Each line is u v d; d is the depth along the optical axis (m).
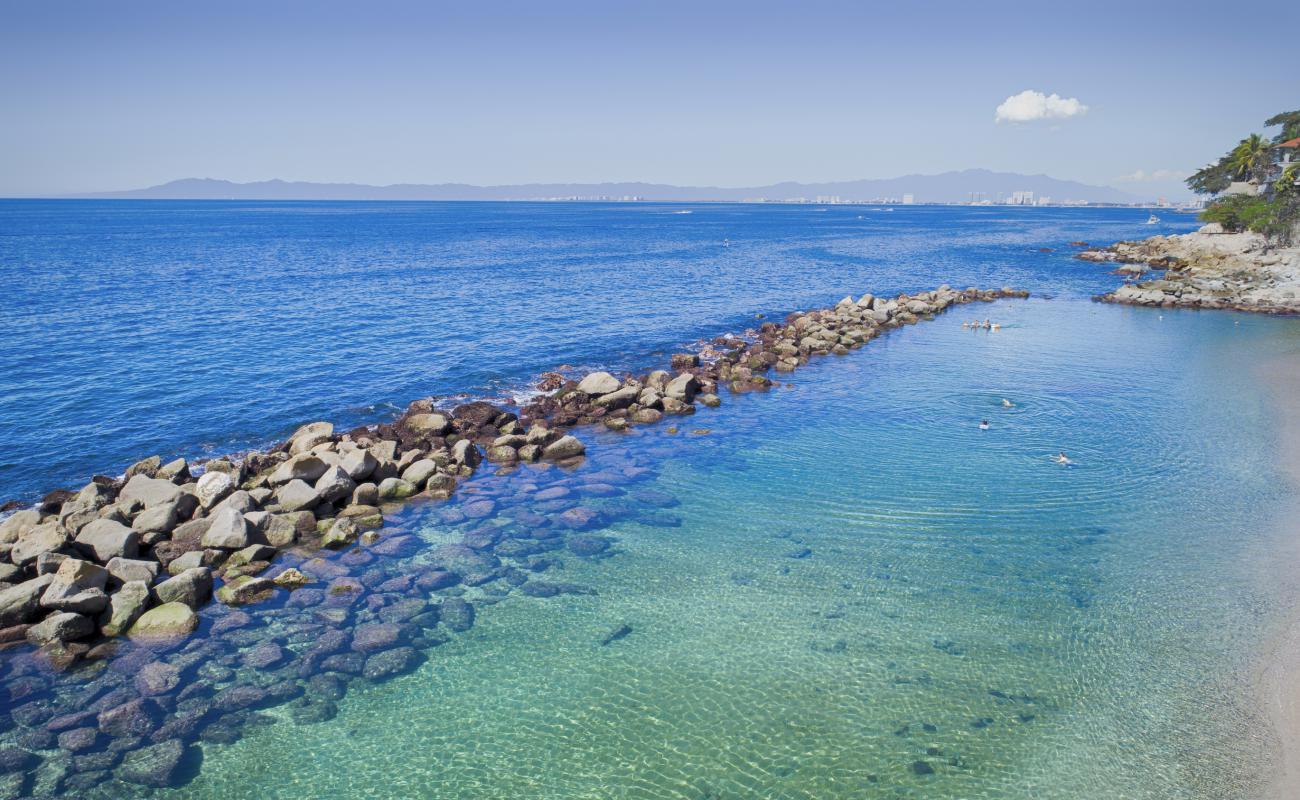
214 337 45.69
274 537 21.67
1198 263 81.19
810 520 22.69
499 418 31.34
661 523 22.67
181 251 102.94
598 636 17.05
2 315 50.97
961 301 63.69
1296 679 14.95
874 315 52.56
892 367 41.06
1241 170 120.38
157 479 23.66
